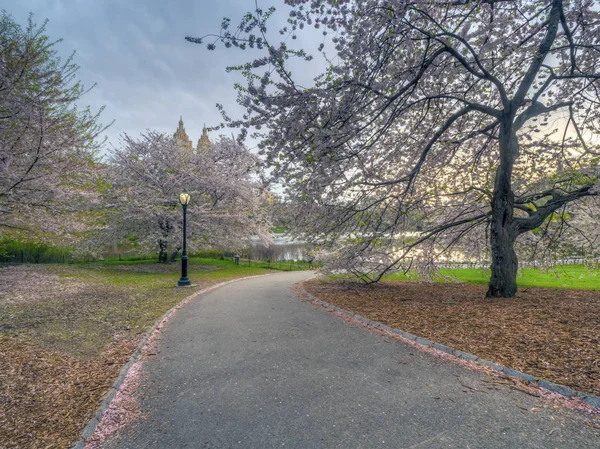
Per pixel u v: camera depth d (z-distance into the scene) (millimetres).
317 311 7449
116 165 18719
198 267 20172
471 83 8945
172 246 19969
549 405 2986
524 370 3666
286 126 6285
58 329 5824
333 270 11422
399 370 3902
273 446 2520
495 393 3252
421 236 10992
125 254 24719
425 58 6496
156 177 18969
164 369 4156
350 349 4711
